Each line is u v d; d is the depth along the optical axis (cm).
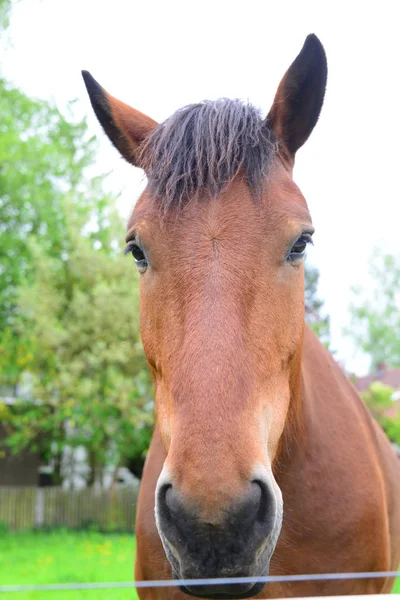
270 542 197
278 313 222
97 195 1845
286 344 227
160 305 224
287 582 264
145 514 282
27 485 2022
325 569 265
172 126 237
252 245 220
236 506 185
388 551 294
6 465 2000
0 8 1557
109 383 1572
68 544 1316
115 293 1642
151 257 227
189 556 189
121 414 1605
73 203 1767
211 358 201
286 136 268
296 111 268
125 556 1098
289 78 263
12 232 1912
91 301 1661
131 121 293
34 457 2038
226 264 215
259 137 238
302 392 268
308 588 264
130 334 1622
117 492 1750
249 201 225
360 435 297
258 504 191
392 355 3216
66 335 1587
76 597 717
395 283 3266
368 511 275
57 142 2109
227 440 191
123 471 2212
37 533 1553
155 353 230
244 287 214
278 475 262
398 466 368
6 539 1420
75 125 2150
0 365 1675
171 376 210
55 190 2008
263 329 215
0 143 1748
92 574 900
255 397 204
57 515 1720
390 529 313
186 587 193
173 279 219
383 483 306
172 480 191
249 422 197
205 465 187
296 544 263
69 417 1612
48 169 1978
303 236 232
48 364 1650
